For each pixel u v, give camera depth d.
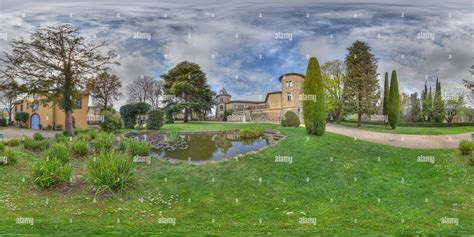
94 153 9.83
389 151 9.33
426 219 5.71
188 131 14.45
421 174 7.76
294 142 10.93
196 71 13.23
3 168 8.16
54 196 6.55
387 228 5.30
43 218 5.50
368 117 13.25
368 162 8.65
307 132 12.14
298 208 6.38
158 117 15.12
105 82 14.62
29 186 7.04
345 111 13.67
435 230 5.16
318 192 7.14
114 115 14.74
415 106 11.92
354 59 11.95
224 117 17.64
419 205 6.33
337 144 10.36
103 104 15.05
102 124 14.14
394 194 6.87
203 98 16.02
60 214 5.73
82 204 6.23
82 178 7.57
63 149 9.17
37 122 20.62
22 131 17.95
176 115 16.73
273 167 8.61
